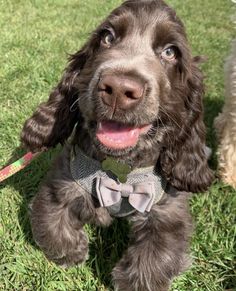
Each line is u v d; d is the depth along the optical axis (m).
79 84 0.23
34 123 0.26
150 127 0.22
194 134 0.25
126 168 0.23
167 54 0.22
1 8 0.69
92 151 0.24
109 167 0.23
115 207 0.25
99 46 0.23
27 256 0.28
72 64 0.25
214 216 0.32
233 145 0.36
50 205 0.27
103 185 0.24
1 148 0.35
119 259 0.29
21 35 0.57
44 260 0.28
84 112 0.21
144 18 0.22
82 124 0.24
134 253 0.26
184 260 0.27
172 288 0.28
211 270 0.29
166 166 0.24
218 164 0.37
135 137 0.20
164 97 0.21
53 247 0.27
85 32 0.61
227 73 0.34
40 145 0.27
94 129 0.22
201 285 0.28
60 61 0.49
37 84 0.44
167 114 0.22
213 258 0.29
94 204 0.26
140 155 0.23
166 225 0.26
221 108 0.44
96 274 0.28
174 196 0.26
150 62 0.21
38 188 0.31
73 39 0.58
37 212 0.27
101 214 0.26
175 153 0.24
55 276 0.27
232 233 0.31
